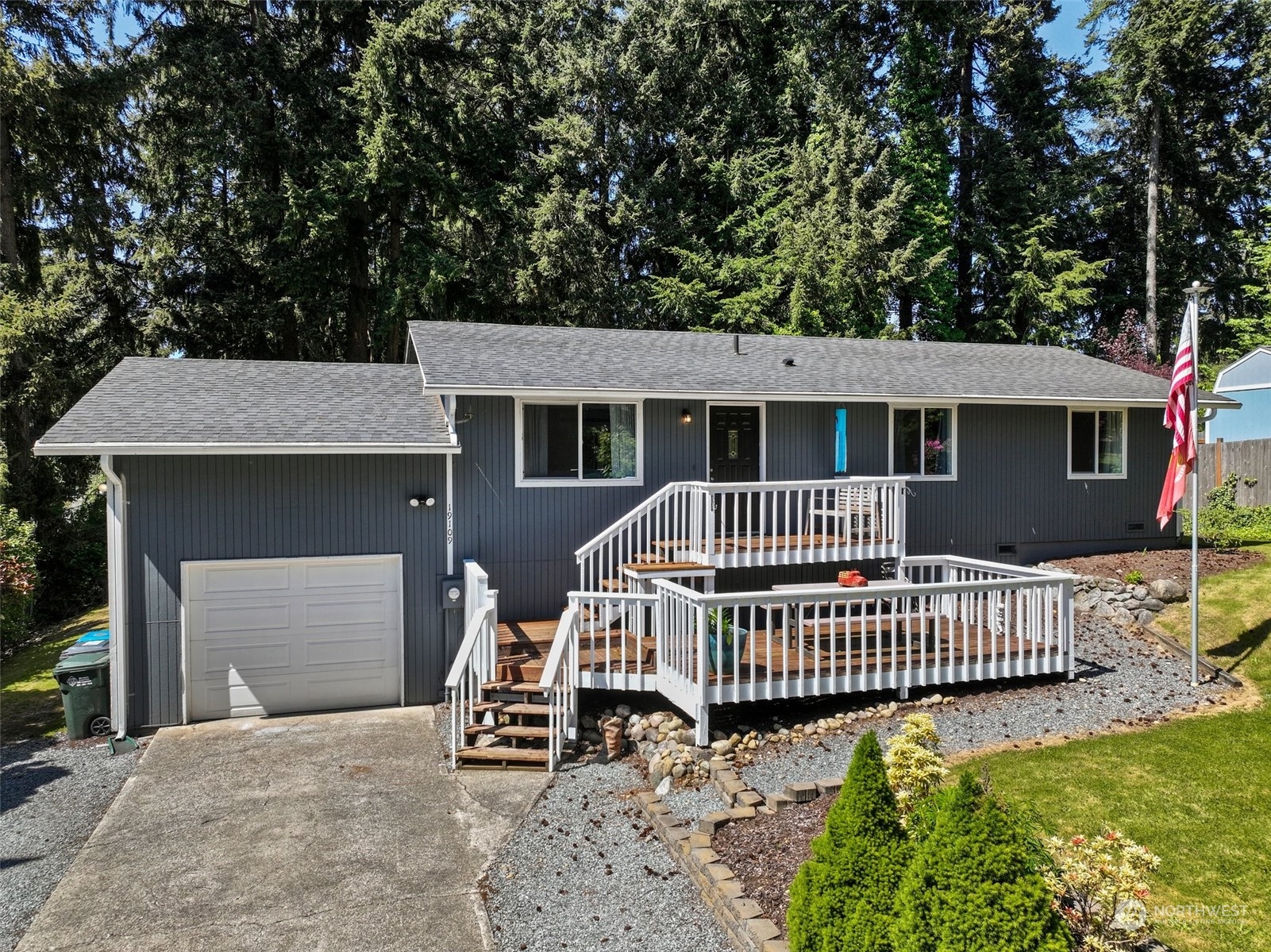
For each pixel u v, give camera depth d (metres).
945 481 14.19
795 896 4.38
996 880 3.52
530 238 25.59
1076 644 11.16
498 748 8.56
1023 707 8.81
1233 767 6.96
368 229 24.81
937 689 9.48
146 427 9.92
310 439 10.16
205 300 23.52
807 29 29.16
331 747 9.12
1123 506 15.45
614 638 10.49
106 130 19.84
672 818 6.69
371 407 11.80
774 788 7.05
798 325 25.17
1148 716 8.43
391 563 10.91
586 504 12.08
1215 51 27.45
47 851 6.70
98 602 18.19
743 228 27.47
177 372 12.34
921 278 27.12
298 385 12.45
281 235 22.27
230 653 10.28
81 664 9.64
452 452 10.66
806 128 29.56
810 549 11.52
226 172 23.69
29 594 15.05
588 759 8.48
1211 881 5.29
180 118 22.89
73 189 19.89
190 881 6.16
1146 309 29.27
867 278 25.86
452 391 10.80
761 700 8.91
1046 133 30.09
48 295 20.19
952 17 28.70
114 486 9.67
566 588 11.97
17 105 17.45
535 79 28.38
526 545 11.75
